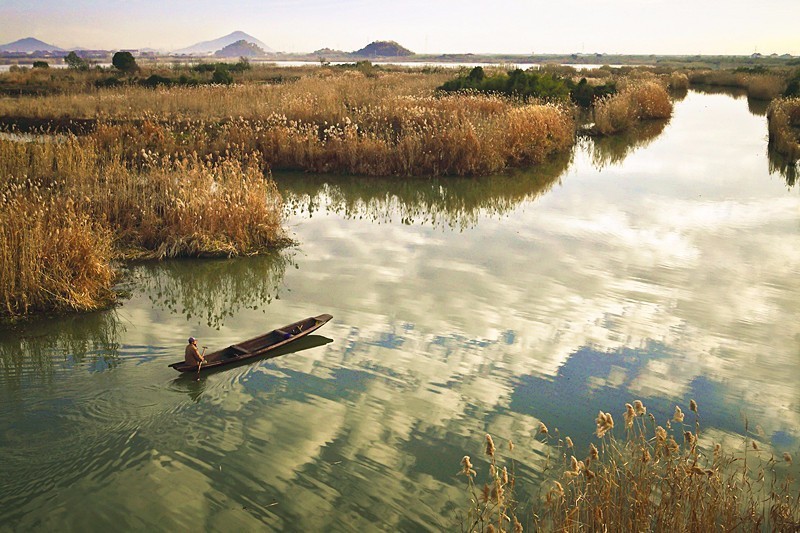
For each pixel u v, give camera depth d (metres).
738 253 15.23
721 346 10.45
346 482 7.04
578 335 10.82
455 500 6.78
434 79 50.03
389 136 25.38
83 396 8.68
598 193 21.67
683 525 5.75
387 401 8.72
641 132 35.72
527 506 6.64
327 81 44.34
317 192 21.86
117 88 41.28
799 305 12.09
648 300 12.37
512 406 8.63
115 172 17.80
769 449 7.71
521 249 15.67
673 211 19.20
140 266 14.36
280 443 7.74
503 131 26.14
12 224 12.50
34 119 31.30
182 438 7.77
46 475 6.97
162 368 9.56
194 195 15.80
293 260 14.91
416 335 10.77
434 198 21.19
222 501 6.70
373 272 14.02
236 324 11.30
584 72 78.25
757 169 25.59
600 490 6.24
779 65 120.56
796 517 6.34
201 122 26.11
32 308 11.83
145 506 6.57
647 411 8.53
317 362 9.81
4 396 8.63
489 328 11.07
